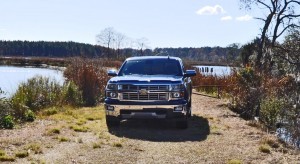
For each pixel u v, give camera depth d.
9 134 8.00
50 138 7.75
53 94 13.11
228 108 13.31
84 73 14.95
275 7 29.72
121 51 66.81
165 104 8.59
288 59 25.20
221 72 20.98
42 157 6.36
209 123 10.07
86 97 14.42
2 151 6.48
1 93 12.95
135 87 8.70
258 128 9.80
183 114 8.70
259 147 7.28
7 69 57.12
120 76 9.62
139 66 10.08
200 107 13.48
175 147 7.31
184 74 9.81
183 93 8.78
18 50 145.62
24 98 12.08
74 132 8.48
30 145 7.03
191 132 8.79
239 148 7.30
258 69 15.20
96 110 12.14
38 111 11.50
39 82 13.53
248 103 12.79
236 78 14.20
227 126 9.62
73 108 12.56
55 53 136.12
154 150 7.06
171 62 10.17
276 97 12.72
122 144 7.44
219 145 7.52
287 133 9.20
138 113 8.69
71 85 13.94
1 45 145.75
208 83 20.91
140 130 8.92
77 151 6.82
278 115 11.34
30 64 79.81
